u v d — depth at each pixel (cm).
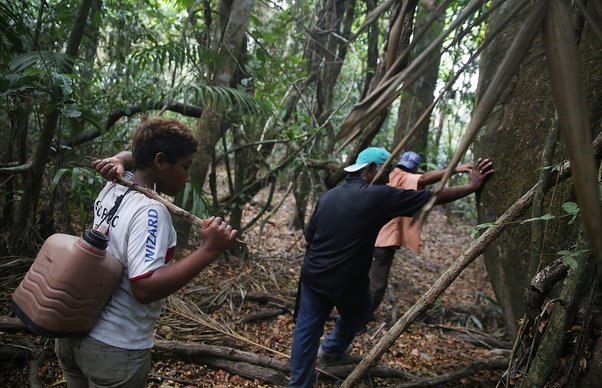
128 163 165
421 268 539
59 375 226
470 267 557
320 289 234
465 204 814
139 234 132
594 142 147
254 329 317
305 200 499
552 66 61
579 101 59
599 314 155
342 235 229
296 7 505
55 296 125
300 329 238
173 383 239
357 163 251
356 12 520
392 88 75
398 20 95
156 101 329
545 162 173
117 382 138
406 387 252
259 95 407
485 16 76
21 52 268
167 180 147
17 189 334
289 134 402
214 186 427
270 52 495
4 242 300
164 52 339
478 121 68
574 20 165
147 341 143
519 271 227
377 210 228
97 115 289
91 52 386
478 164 251
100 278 128
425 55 71
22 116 293
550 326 154
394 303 390
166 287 130
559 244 199
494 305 379
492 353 320
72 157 353
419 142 511
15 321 244
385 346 181
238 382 248
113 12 386
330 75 502
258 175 465
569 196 197
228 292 352
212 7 502
